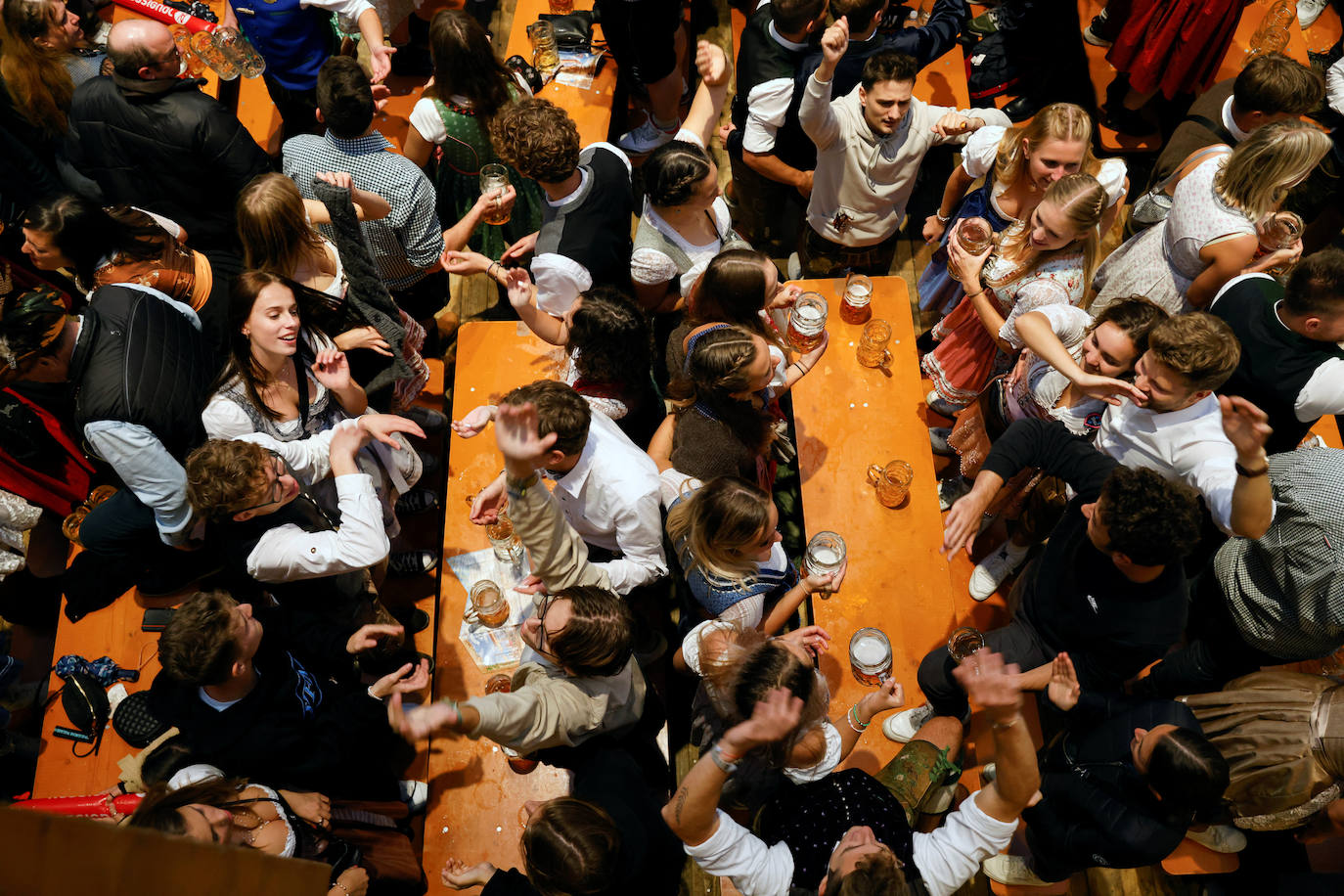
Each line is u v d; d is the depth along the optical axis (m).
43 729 3.24
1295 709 2.68
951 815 2.28
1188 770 2.29
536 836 2.18
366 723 2.76
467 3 5.39
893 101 3.43
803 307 3.49
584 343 3.04
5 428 3.38
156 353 2.90
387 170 3.51
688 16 5.39
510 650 3.12
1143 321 2.79
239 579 3.19
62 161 3.80
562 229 3.46
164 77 3.39
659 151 3.21
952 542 2.81
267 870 0.64
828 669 3.09
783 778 2.51
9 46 3.56
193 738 2.63
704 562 2.72
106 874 0.51
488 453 3.45
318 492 3.05
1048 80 5.11
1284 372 2.97
